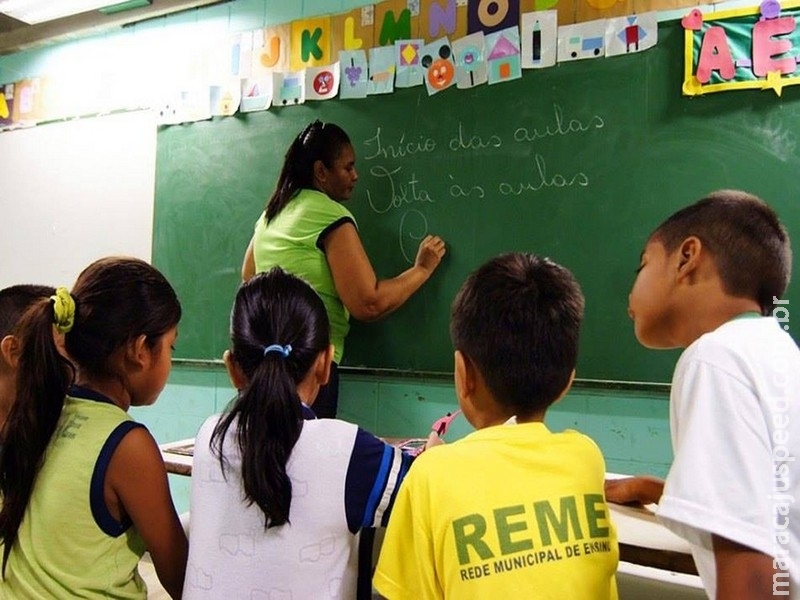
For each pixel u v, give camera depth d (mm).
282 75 2426
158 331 1150
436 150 2154
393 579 905
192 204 2643
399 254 2215
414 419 2180
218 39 2590
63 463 1047
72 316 1099
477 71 2088
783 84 1716
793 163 1715
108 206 2869
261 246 2100
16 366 1109
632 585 1288
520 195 2035
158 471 1107
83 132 2936
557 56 1981
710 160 1805
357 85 2281
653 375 1868
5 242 3154
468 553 834
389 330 2215
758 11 1741
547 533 850
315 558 983
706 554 772
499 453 887
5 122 3148
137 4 2688
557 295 964
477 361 959
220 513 1009
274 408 999
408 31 2199
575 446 933
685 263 928
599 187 1935
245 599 979
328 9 2363
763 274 901
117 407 1118
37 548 1042
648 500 1172
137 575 1151
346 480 1002
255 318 1070
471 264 2098
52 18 2861
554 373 945
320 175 2094
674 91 1846
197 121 2629
